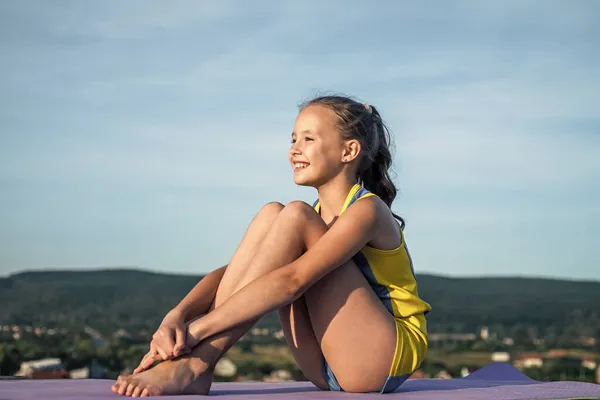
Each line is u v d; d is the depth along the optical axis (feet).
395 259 8.04
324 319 7.50
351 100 8.66
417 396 7.19
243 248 7.64
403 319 8.00
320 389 8.28
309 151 8.29
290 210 7.41
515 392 7.90
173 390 6.81
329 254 7.20
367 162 8.77
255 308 7.00
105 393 6.95
